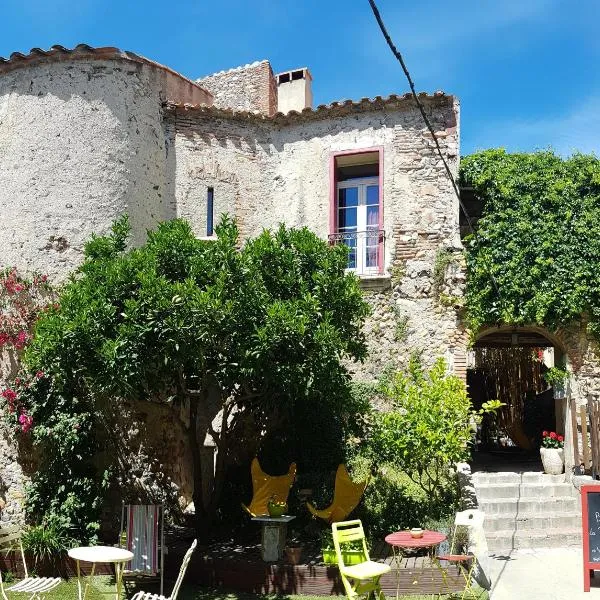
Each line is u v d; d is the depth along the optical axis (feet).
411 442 29.58
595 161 39.88
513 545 30.37
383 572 22.08
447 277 39.52
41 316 29.84
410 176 40.81
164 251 27.48
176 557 29.07
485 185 40.24
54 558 30.04
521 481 35.22
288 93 57.31
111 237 30.42
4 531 27.48
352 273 30.35
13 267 36.14
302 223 42.52
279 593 26.66
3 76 38.22
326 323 26.25
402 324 39.68
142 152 39.29
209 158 42.45
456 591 25.40
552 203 39.37
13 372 34.96
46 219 36.27
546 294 38.37
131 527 27.04
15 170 37.01
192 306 24.63
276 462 35.94
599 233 38.52
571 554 29.37
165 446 37.63
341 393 31.14
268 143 43.91
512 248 39.06
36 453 34.24
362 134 42.01
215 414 39.70
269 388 30.66
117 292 26.37
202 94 45.29
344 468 30.09
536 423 52.06
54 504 31.14
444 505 30.86
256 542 31.89
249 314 25.81
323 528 30.91
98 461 33.65
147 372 27.14
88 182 36.70
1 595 26.81
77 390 33.14
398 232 40.57
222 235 27.45
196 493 32.37
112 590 28.04
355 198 42.96
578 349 38.68
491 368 54.65
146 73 40.22
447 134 40.75
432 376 31.53
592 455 33.83
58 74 37.47
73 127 36.99
